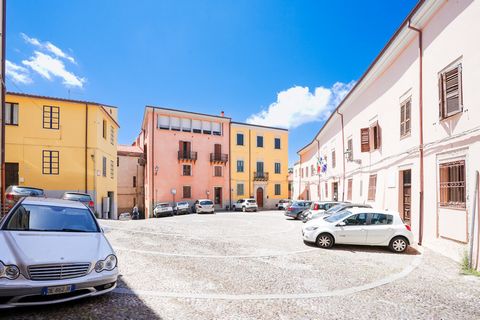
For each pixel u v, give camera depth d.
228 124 34.97
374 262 7.47
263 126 37.41
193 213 28.94
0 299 3.56
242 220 18.91
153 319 3.88
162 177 30.09
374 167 13.36
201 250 8.48
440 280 6.06
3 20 9.91
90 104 19.02
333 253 8.48
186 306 4.38
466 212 7.16
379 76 12.98
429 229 8.84
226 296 4.86
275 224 16.36
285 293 5.11
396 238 8.75
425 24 9.23
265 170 37.16
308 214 15.12
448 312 4.46
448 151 7.90
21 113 17.22
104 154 20.70
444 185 8.17
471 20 7.12
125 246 8.62
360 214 9.39
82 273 4.03
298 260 7.56
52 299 3.79
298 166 34.97
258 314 4.19
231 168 34.75
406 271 6.68
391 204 11.55
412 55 10.08
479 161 6.73
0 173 9.77
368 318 4.18
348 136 17.36
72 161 18.28
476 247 6.66
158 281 5.49
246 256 7.88
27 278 3.68
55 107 18.11
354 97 16.20
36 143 17.44
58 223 4.98
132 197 33.25
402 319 4.18
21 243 4.10
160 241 9.67
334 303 4.71
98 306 4.18
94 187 18.72
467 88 7.23
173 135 31.19
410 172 10.48
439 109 8.29
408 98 10.30
